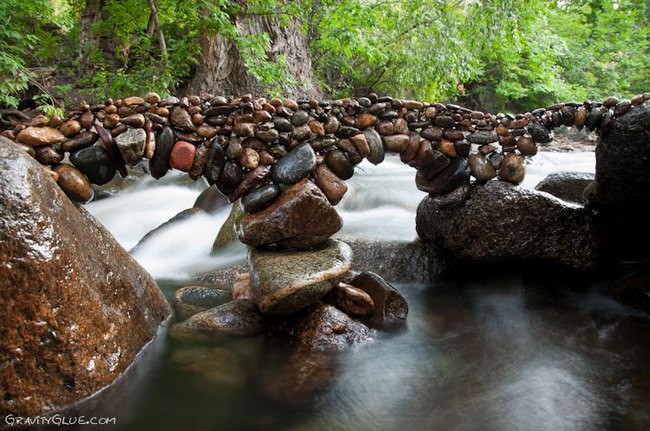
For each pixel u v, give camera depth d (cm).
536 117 405
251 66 873
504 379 293
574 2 1869
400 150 386
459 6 1332
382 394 276
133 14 926
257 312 353
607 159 389
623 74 1705
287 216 344
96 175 312
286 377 290
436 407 265
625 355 319
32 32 894
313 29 1229
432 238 474
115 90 841
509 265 448
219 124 338
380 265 460
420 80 1296
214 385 277
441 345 336
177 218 583
